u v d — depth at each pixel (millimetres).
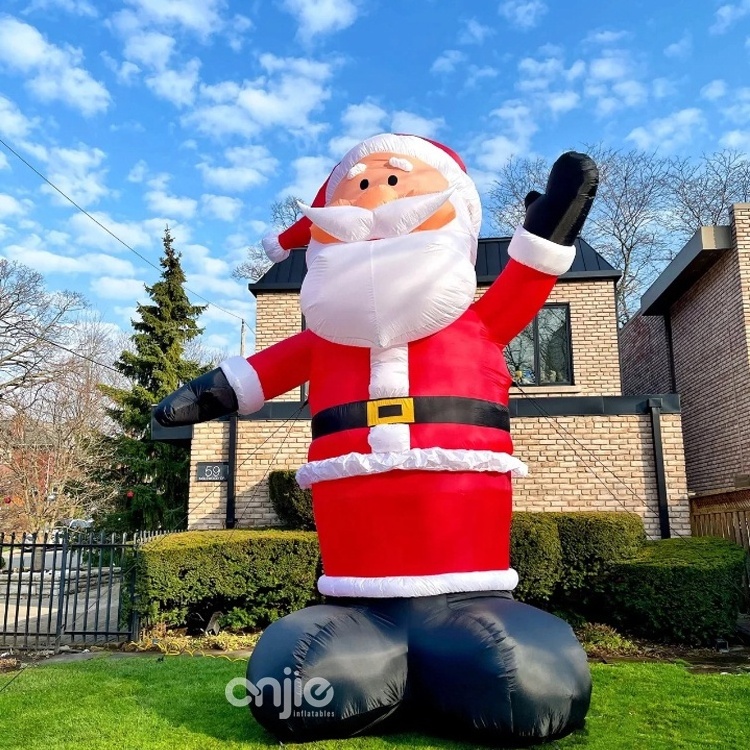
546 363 11828
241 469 9711
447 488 3869
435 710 3617
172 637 7508
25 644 7496
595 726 3877
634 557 7227
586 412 9344
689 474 12734
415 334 4070
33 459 18922
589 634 6949
